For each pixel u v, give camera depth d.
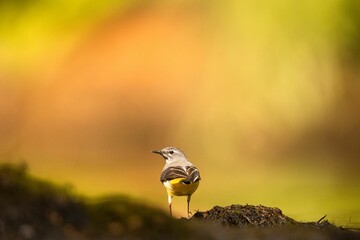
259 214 6.61
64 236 4.89
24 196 5.02
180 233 5.37
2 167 5.28
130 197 5.56
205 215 6.68
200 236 5.45
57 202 5.10
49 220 4.96
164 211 5.54
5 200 4.92
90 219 5.17
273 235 5.83
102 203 5.39
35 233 4.83
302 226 6.40
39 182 5.23
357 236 6.05
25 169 5.32
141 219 5.33
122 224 5.23
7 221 4.80
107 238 5.02
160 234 5.27
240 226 6.41
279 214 6.70
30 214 4.92
